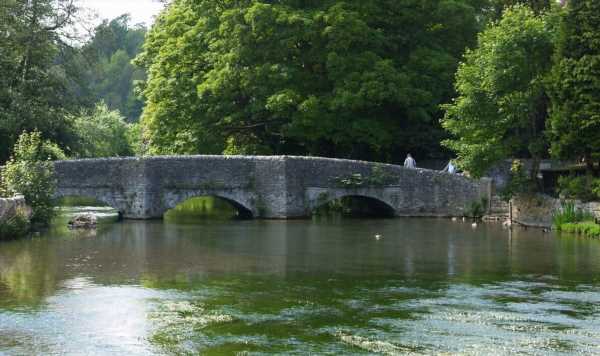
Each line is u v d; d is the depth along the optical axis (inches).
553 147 1396.4
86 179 1578.5
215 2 2112.5
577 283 857.5
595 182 1368.1
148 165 1604.3
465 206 1681.8
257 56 1974.7
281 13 1911.9
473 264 992.2
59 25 2071.9
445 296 787.4
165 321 681.0
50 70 2026.3
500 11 2192.4
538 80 1461.6
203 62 2146.9
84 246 1152.2
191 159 1633.9
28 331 649.6
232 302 756.0
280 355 588.4
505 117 1496.1
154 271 928.9
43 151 1798.7
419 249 1140.5
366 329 658.2
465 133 1524.4
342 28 1908.2
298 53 1990.7
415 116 1984.5
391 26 2080.5
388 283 858.1
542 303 753.6
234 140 2240.4
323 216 1755.7
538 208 1488.7
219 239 1256.2
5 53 1948.8
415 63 2009.1
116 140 3622.0
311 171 1670.8
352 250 1124.5
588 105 1337.4
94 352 595.2
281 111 1940.2
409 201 1724.9
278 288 826.8
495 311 721.0
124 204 1612.9
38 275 896.3
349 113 1935.3
